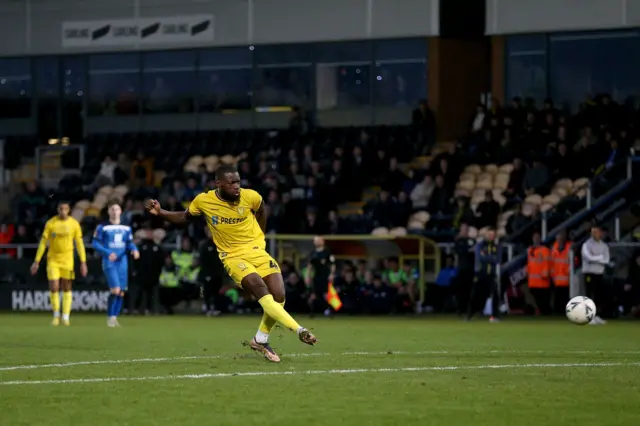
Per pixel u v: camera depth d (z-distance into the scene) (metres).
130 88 76.44
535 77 67.31
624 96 65.50
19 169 78.44
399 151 67.44
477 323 46.62
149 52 76.06
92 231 63.38
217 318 51.88
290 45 72.81
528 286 53.62
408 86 70.38
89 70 77.12
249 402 18.02
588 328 42.22
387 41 70.69
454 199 60.94
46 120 78.00
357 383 20.66
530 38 67.31
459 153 63.66
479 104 67.94
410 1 69.31
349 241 58.09
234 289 56.31
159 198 67.62
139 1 75.00
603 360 26.03
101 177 71.31
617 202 56.22
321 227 59.50
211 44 73.56
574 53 66.44
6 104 78.56
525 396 18.78
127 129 76.56
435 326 43.97
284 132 71.25
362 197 66.75
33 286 58.94
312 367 23.80
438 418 16.30
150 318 51.84
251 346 25.33
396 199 61.91
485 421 16.00
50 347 30.66
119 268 43.62
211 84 74.88
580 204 57.03
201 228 60.47
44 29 76.88
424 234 58.56
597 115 62.69
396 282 55.59
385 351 28.91
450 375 22.19
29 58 77.88
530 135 63.19
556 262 52.16
